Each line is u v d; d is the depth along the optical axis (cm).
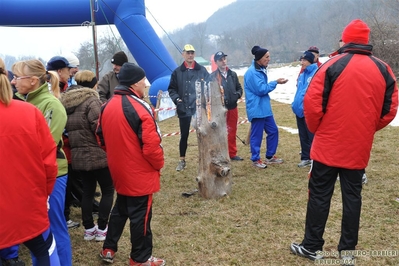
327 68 297
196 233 388
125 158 300
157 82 1116
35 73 287
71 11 1093
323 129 306
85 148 355
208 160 471
